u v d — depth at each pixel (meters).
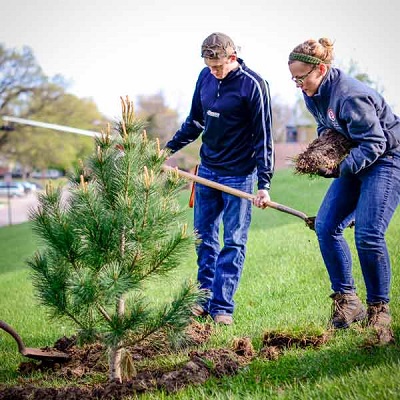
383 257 5.77
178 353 6.10
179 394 5.12
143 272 5.41
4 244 24.28
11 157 62.03
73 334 7.23
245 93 6.92
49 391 5.36
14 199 62.66
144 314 5.29
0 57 62.31
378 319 5.82
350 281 6.22
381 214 5.73
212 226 7.49
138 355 6.16
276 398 4.76
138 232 5.26
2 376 6.26
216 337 6.48
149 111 78.62
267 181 6.88
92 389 5.36
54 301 5.36
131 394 5.24
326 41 5.75
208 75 7.32
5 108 62.31
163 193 5.54
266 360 5.61
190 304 5.46
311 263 9.52
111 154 5.54
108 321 5.32
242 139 7.12
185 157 47.19
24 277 13.40
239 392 5.06
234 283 7.17
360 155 5.55
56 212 5.43
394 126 5.77
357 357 5.32
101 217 5.32
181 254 5.41
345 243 6.21
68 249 5.37
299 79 5.77
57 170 63.19
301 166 5.80
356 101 5.54
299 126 52.97
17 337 6.10
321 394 4.67
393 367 4.84
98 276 5.22
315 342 5.82
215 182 7.04
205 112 7.21
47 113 63.03
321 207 6.21
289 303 7.67
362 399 4.43
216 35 6.84
